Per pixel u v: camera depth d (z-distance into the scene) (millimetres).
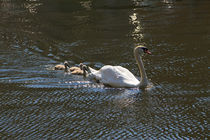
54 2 33406
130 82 15359
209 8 28469
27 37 22672
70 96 14742
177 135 11500
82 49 20391
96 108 13609
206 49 19312
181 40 21125
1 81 16266
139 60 15156
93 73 16359
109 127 12148
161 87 15078
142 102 13938
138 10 29203
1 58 19031
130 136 11516
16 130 12164
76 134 11750
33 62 18516
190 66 17109
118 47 20516
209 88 14711
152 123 12328
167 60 18062
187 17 26141
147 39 21688
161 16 26875
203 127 11961
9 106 13984
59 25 25359
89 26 25000
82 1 33562
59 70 17516
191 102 13695
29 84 15945
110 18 26969
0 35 23188
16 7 31625
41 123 12586
